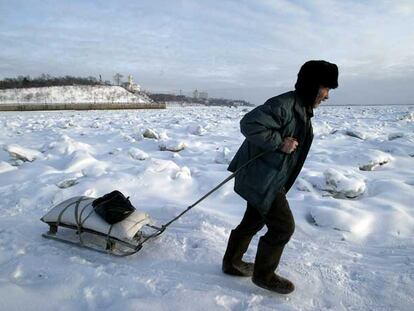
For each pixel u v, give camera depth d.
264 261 3.12
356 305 3.06
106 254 3.83
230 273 3.45
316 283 3.36
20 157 8.12
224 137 12.62
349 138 11.98
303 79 2.89
